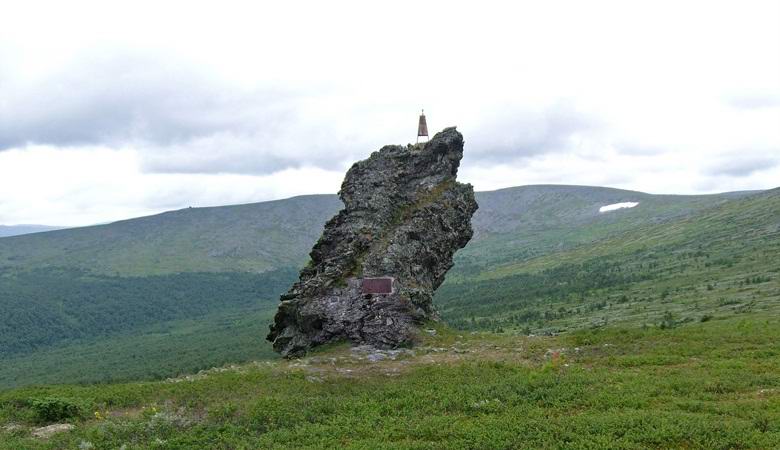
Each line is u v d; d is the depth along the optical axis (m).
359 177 52.28
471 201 54.84
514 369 30.86
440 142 54.62
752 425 19.20
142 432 22.05
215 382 30.20
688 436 18.55
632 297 189.88
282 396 26.64
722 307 133.62
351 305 43.06
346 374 32.12
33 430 23.91
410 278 46.56
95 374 177.88
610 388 25.19
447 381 28.48
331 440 20.11
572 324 159.38
